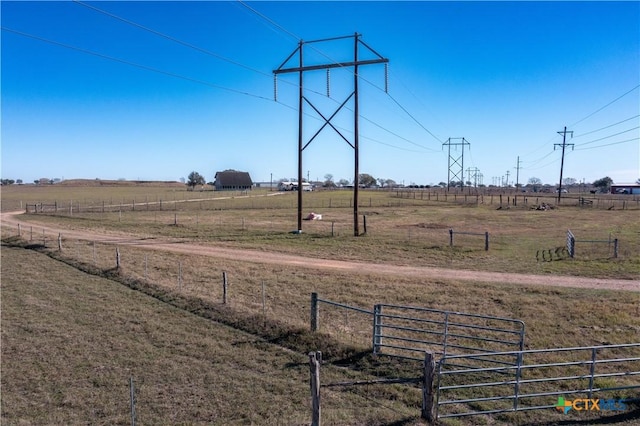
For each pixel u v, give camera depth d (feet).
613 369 50.06
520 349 52.06
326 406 43.55
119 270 95.55
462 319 65.87
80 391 46.98
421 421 40.16
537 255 109.81
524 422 39.96
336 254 115.03
